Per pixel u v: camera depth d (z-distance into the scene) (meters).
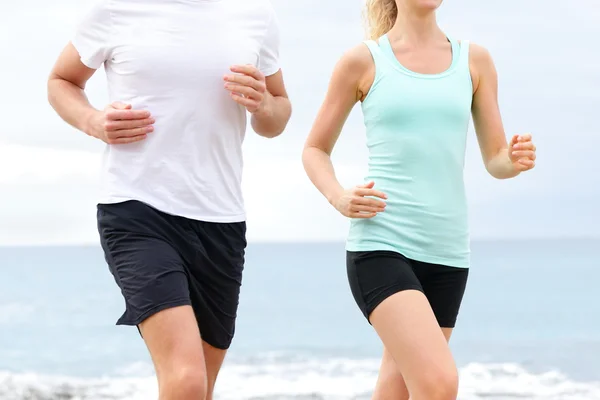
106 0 6.74
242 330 46.41
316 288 74.62
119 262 6.45
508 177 7.05
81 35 6.85
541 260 136.25
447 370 6.02
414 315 6.28
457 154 6.95
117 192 6.53
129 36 6.69
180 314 6.13
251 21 6.95
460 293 7.03
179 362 5.95
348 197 6.64
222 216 6.74
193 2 6.77
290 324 48.88
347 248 6.97
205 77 6.66
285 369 28.31
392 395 7.15
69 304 60.62
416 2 7.06
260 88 6.67
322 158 7.27
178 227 6.55
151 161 6.55
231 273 6.89
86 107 6.88
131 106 6.55
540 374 25.64
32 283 87.25
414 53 7.11
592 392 22.03
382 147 6.96
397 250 6.72
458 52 7.16
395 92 6.92
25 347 39.94
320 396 21.61
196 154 6.63
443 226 6.84
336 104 7.23
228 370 28.20
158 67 6.60
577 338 37.84
